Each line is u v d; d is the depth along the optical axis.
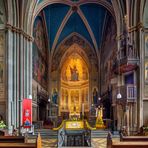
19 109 21.52
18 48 22.00
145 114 19.34
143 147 8.46
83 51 40.72
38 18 30.97
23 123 20.06
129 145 8.45
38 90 30.66
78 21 35.81
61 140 21.06
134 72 19.97
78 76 43.38
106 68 33.38
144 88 19.52
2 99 20.12
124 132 18.20
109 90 29.75
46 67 38.22
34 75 28.03
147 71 19.59
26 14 23.19
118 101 21.14
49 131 22.48
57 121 29.56
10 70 20.48
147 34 19.95
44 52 36.31
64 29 37.50
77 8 32.41
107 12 31.22
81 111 41.53
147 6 20.12
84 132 23.19
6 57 20.42
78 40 39.84
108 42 32.06
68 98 43.12
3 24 20.67
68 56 42.09
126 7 21.86
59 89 40.88
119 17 24.02
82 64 42.62
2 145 8.48
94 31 36.59
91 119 32.34
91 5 31.33
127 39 19.61
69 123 23.69
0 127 18.17
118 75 21.62
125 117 20.08
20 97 21.94
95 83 40.47
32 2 23.81
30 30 24.30
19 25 22.17
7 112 19.91
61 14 33.97
